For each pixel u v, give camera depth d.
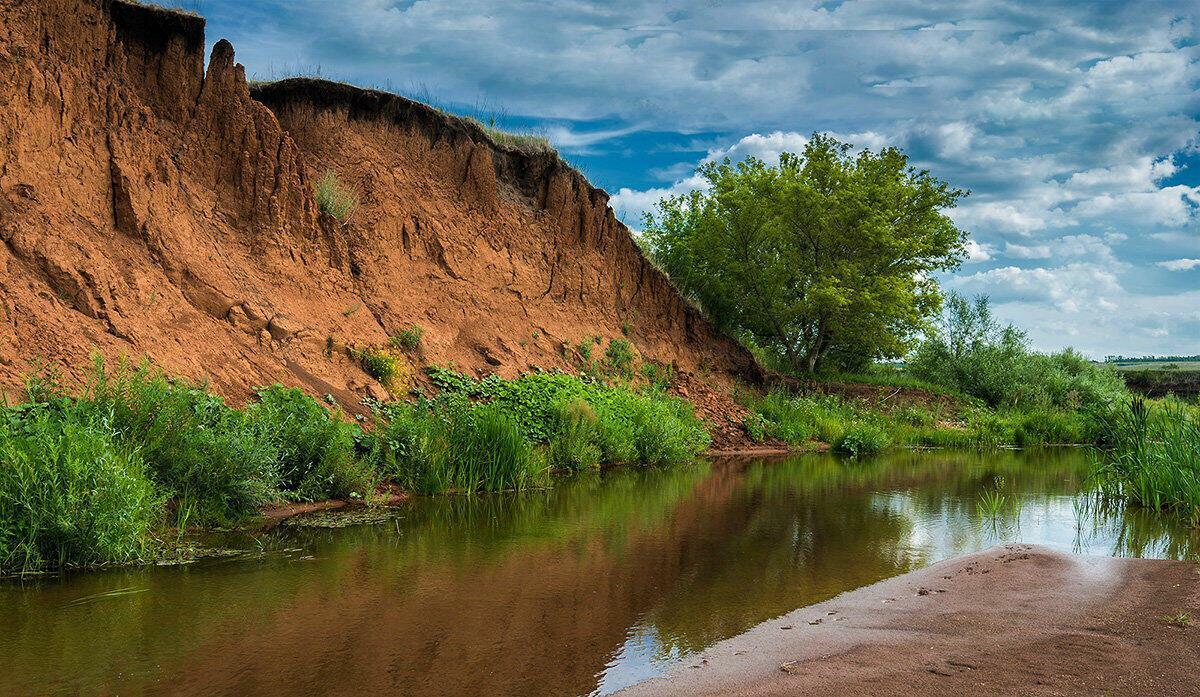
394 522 9.11
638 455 15.59
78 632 5.22
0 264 9.65
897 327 29.22
